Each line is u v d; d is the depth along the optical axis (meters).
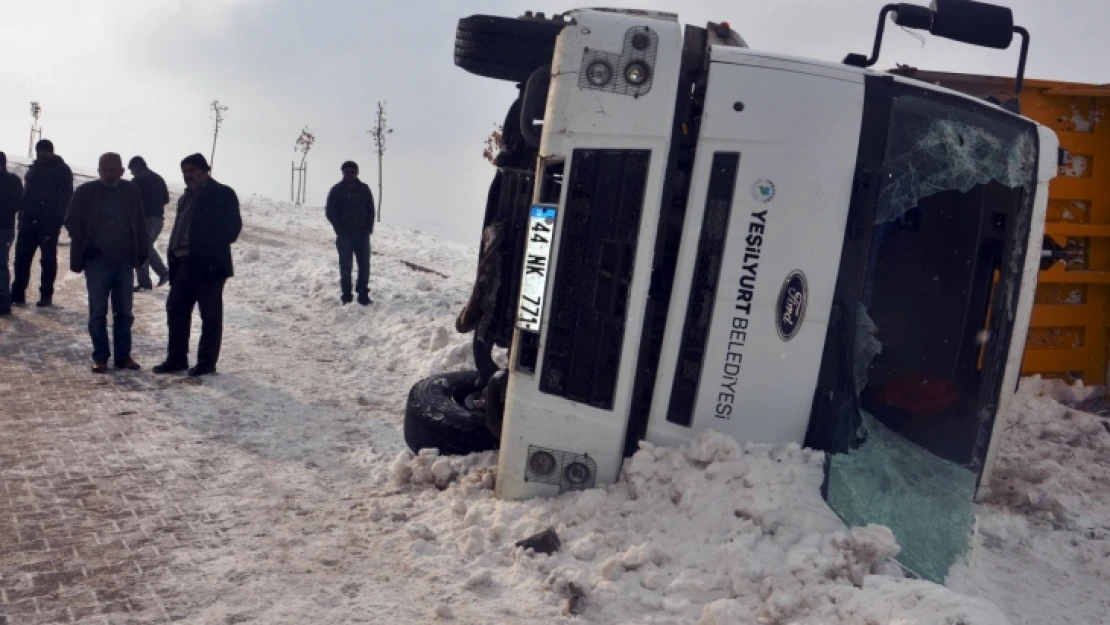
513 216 5.30
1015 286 5.11
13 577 4.04
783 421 4.76
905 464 5.18
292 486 5.42
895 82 4.83
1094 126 8.56
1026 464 6.89
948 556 4.71
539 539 4.39
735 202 4.66
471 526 4.64
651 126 4.62
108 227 7.86
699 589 4.01
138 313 10.91
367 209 11.56
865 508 4.61
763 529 4.29
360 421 6.95
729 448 4.55
